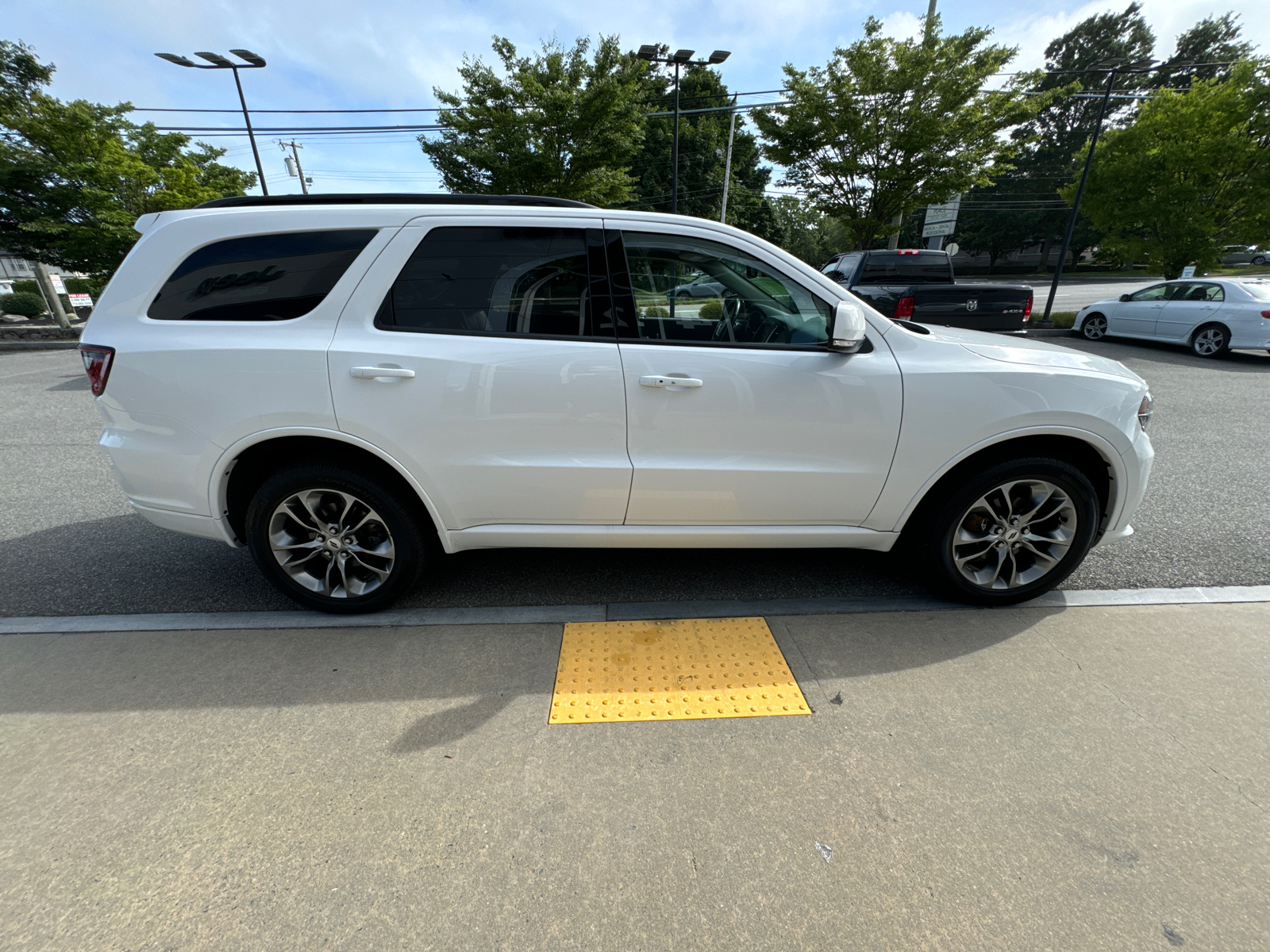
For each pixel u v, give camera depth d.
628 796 1.88
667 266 2.58
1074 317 14.62
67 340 15.33
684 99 36.34
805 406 2.57
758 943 1.46
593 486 2.62
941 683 2.39
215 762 2.00
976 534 2.86
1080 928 1.50
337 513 2.73
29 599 3.04
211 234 2.48
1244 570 3.29
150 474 2.60
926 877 1.63
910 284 10.25
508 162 13.89
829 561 3.42
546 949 1.45
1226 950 1.45
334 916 1.52
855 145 13.33
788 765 2.00
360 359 2.43
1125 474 2.74
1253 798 1.86
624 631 2.75
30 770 1.97
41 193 13.68
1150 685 2.37
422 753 2.05
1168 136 12.62
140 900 1.56
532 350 2.50
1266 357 10.48
